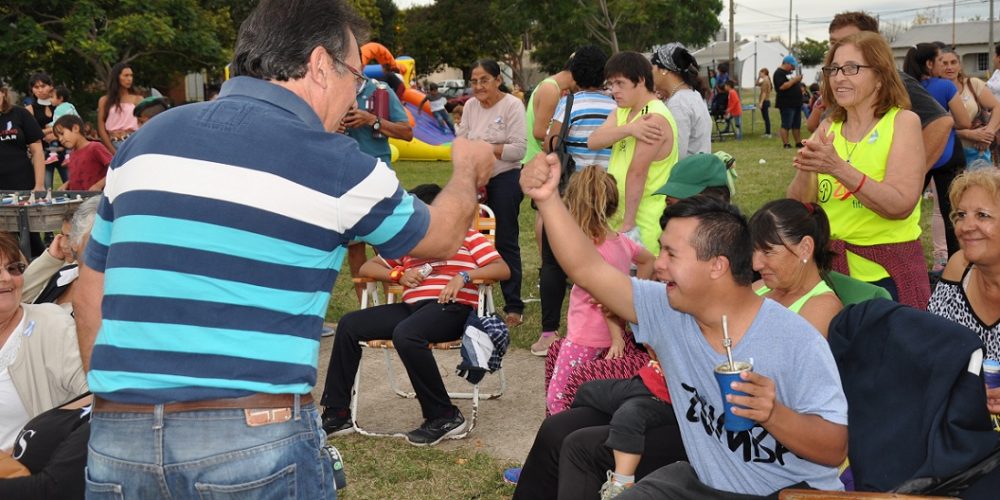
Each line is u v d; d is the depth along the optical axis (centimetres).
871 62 381
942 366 252
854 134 397
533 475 339
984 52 7131
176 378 202
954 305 313
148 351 203
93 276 238
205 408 203
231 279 203
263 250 205
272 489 208
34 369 348
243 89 221
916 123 383
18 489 296
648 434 312
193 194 204
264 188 205
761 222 302
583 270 276
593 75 595
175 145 210
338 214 212
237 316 204
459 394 544
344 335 483
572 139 591
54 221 691
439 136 1992
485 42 5756
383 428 502
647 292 273
